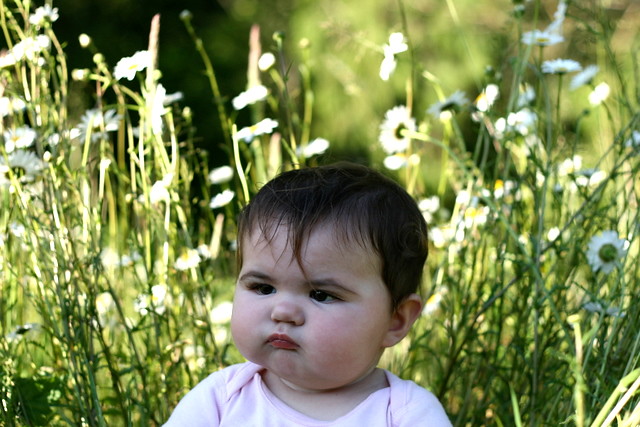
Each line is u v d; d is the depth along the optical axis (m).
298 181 2.09
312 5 9.56
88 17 9.80
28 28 2.95
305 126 3.47
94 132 3.16
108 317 3.10
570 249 2.70
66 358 2.59
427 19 9.12
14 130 2.90
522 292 2.81
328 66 8.15
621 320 2.55
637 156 3.00
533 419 2.50
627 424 1.85
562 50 6.99
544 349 2.70
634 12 6.48
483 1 9.12
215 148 9.72
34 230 2.60
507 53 3.37
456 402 3.09
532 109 2.98
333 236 1.98
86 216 2.71
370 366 2.07
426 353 3.25
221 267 3.72
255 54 3.40
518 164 3.65
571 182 3.30
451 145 7.30
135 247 2.96
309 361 1.98
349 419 2.03
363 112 8.94
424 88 8.93
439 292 3.08
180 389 2.81
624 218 3.45
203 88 9.82
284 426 2.05
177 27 10.17
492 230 3.01
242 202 3.24
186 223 3.11
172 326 2.99
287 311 1.97
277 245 1.99
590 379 2.49
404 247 2.07
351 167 2.20
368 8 9.23
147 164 2.93
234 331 2.04
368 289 2.00
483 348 2.82
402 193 2.17
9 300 2.97
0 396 2.53
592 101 3.26
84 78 2.96
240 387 2.15
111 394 3.05
